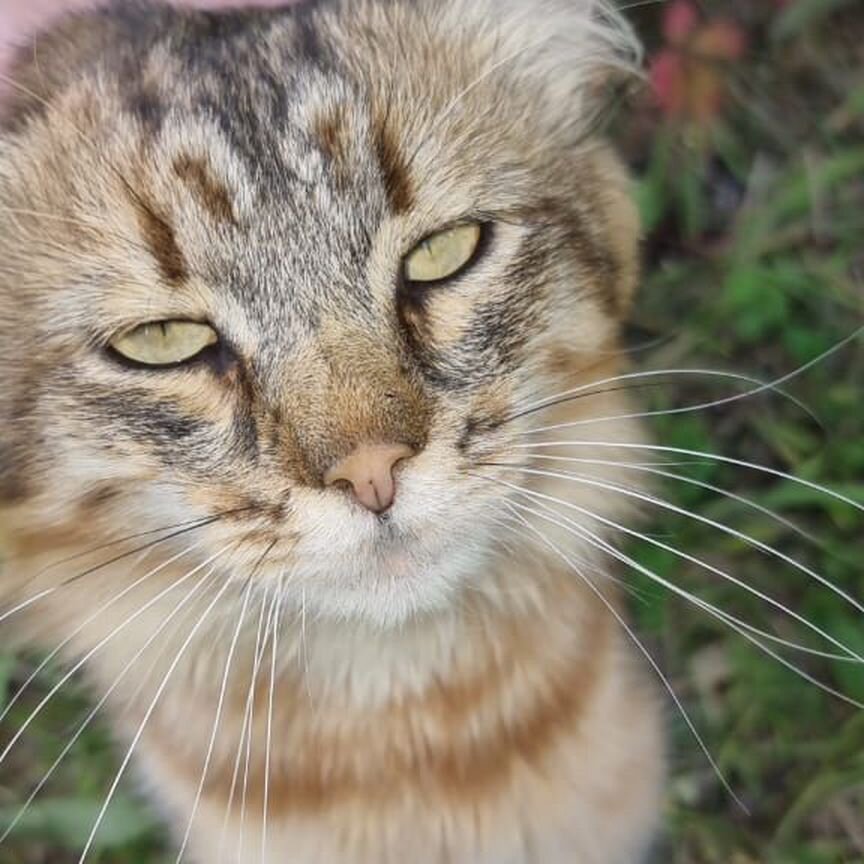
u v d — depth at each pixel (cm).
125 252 30
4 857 45
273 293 30
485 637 35
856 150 51
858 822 44
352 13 31
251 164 30
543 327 32
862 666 45
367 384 30
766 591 46
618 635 39
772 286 49
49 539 33
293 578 31
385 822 36
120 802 44
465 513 31
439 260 31
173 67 30
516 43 33
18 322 31
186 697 35
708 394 49
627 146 50
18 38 31
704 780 45
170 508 31
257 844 36
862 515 46
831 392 48
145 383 30
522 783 36
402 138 30
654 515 42
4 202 31
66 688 45
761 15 53
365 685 35
